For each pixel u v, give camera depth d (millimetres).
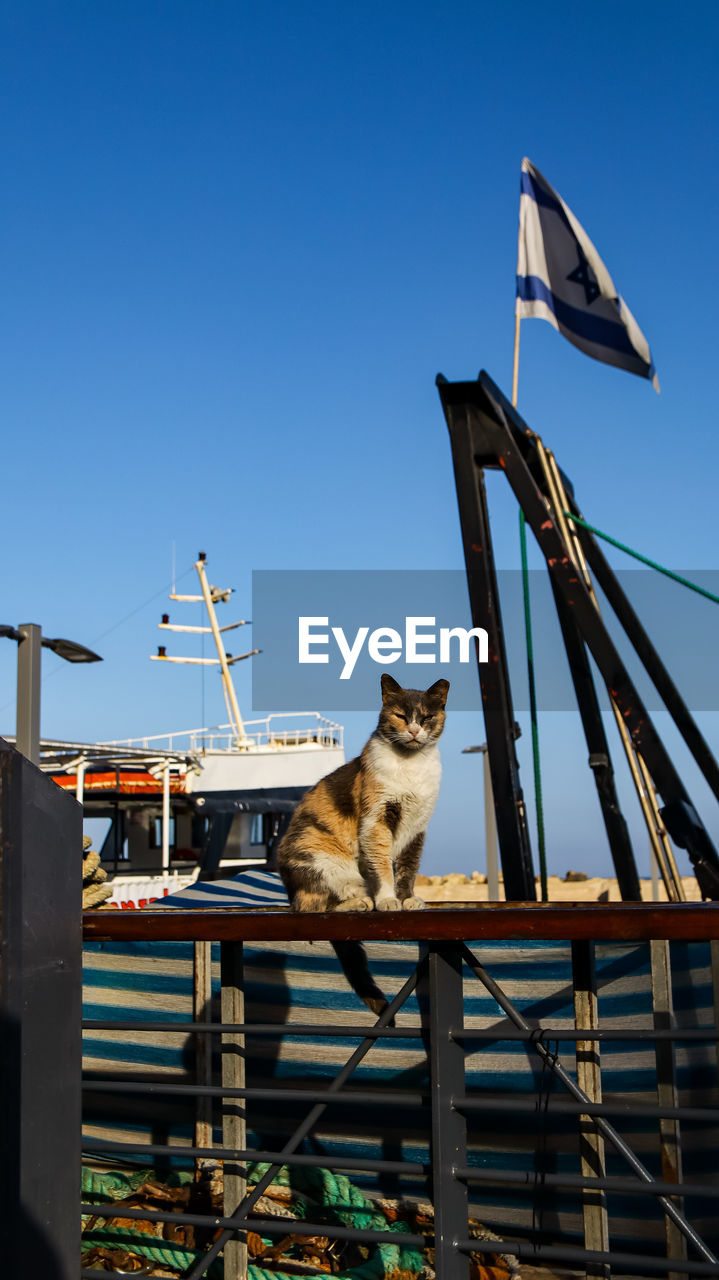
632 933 2404
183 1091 2877
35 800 1746
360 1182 3873
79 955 1868
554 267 9195
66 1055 1796
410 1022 3873
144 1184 3889
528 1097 3648
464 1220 2584
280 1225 2705
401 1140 3824
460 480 7379
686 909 2371
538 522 7215
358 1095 2682
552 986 3717
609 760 8070
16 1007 1665
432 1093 2570
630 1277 3350
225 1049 3121
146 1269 3359
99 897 4703
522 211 9141
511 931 2486
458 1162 2578
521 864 7020
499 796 7133
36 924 1729
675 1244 3244
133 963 4398
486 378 7312
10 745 1744
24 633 10469
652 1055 3445
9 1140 1643
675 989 3477
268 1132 4074
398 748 4512
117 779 20047
